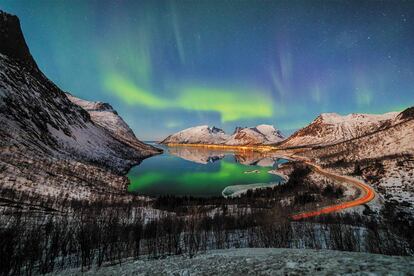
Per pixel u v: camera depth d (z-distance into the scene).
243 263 14.77
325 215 59.88
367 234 39.34
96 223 51.47
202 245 38.62
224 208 70.50
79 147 152.38
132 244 36.25
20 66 189.00
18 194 61.97
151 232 44.28
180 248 34.50
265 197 95.06
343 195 87.75
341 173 137.50
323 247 36.19
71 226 48.31
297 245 37.75
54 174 86.81
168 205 80.50
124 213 64.19
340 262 11.49
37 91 175.88
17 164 79.56
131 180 141.25
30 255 29.77
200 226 49.97
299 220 55.31
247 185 136.12
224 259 17.78
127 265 22.03
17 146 93.19
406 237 37.19
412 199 75.06
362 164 142.12
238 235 43.91
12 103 124.69
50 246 35.03
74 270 23.09
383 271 9.23
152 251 34.09
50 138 128.88
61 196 70.50
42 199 64.06
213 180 152.62
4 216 49.81
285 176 164.88
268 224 45.91
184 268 16.39
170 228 46.38
